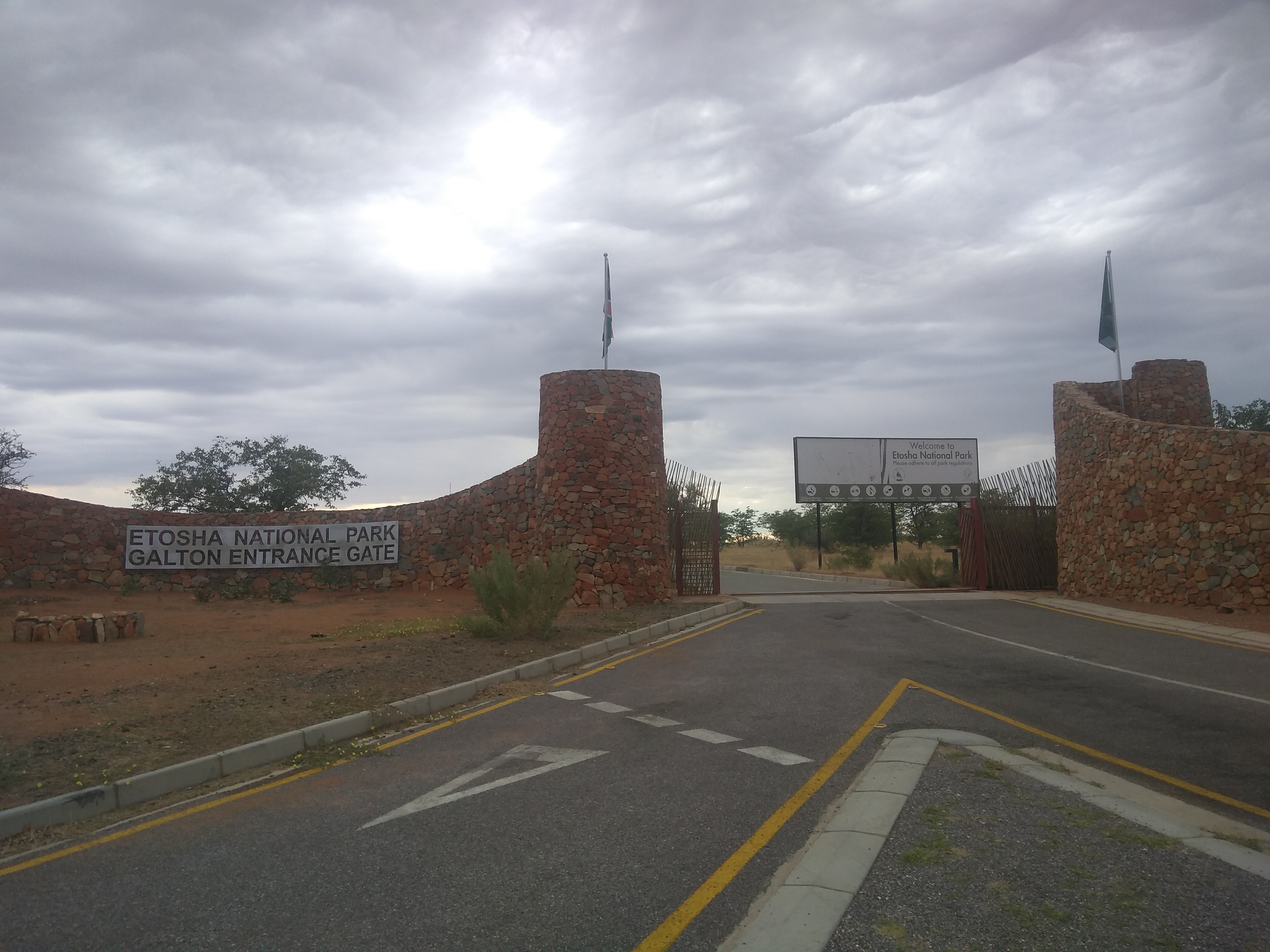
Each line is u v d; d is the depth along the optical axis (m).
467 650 12.98
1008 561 25.91
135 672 10.78
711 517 23.75
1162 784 6.38
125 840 5.57
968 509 26.80
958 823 5.32
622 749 7.62
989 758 6.96
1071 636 15.28
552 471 20.75
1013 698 9.73
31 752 7.16
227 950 3.98
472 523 23.16
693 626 17.44
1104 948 3.69
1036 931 3.85
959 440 37.38
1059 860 4.70
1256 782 6.44
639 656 13.55
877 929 3.91
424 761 7.41
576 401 20.83
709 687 10.69
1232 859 4.70
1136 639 14.77
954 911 4.08
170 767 6.80
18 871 5.06
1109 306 23.36
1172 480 18.83
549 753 7.55
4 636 14.09
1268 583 16.50
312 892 4.62
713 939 3.97
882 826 5.27
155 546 22.14
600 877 4.74
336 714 8.68
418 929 4.13
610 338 22.34
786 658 12.88
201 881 4.82
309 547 22.97
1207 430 18.16
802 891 4.35
